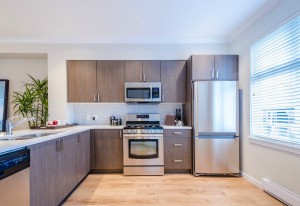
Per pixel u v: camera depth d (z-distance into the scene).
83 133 3.13
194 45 3.92
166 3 2.53
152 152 3.44
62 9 2.67
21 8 2.62
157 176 3.38
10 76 4.15
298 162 2.14
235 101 3.32
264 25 2.78
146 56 3.90
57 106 3.76
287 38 2.36
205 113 3.34
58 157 2.23
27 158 1.66
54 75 3.78
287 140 2.35
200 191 2.75
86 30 3.41
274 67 2.60
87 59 3.83
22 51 3.76
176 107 4.11
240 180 3.18
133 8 2.65
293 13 2.22
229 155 3.32
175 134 3.50
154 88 3.71
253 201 2.44
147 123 3.97
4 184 1.55
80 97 3.74
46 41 3.76
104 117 4.09
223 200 2.48
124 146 3.43
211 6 2.61
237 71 3.48
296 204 2.12
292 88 2.28
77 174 2.85
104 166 3.51
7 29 3.32
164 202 2.43
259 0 2.47
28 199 1.67
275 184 2.48
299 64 2.18
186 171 3.56
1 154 1.46
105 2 2.49
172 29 3.40
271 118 2.66
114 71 3.76
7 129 2.17
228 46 3.92
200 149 3.35
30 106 3.72
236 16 2.90
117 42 3.84
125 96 3.68
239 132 3.39
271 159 2.59
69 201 2.46
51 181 2.07
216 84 3.32
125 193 2.69
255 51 3.04
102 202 2.43
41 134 2.48
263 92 2.84
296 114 2.23
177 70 3.78
